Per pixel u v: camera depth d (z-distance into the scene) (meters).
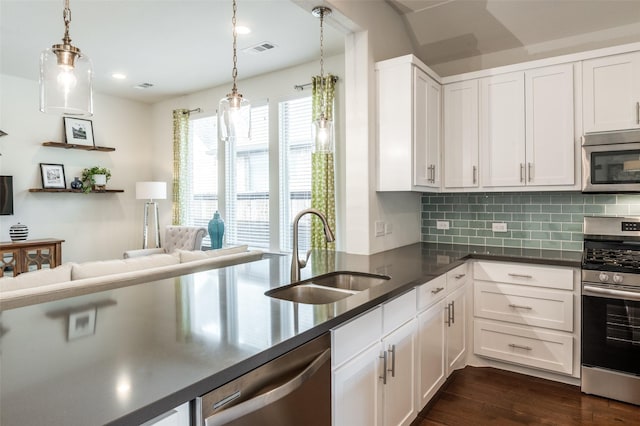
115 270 2.46
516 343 2.79
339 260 2.61
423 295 2.17
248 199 4.92
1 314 1.40
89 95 1.44
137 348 1.06
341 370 1.42
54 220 5.14
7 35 3.52
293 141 4.47
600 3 2.73
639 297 2.29
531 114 2.89
